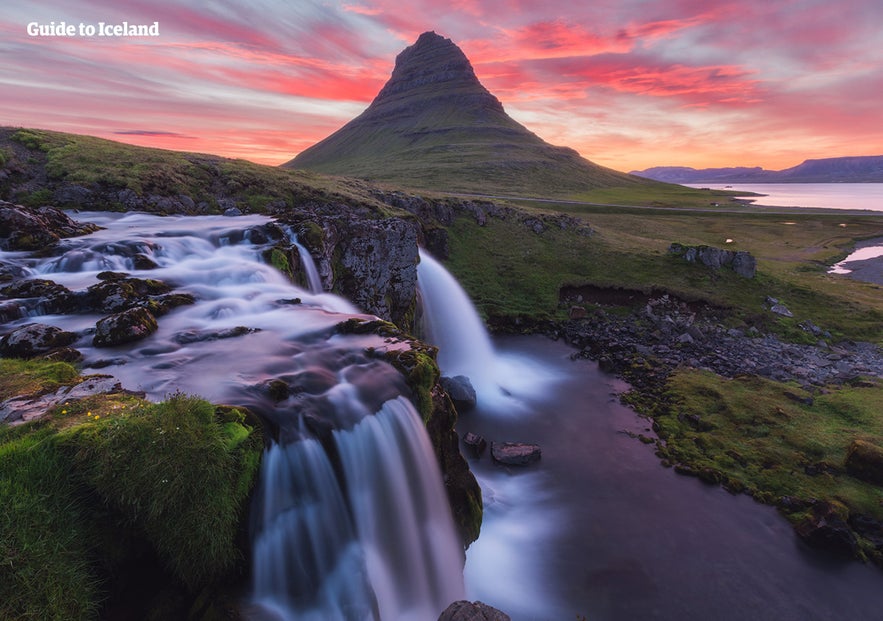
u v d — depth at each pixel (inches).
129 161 1722.4
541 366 1448.1
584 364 1456.7
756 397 1161.4
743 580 645.3
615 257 2367.1
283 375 500.4
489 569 653.3
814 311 1935.3
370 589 419.2
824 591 629.0
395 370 545.6
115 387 427.5
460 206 2694.4
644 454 949.8
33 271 788.0
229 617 309.7
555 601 606.2
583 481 861.2
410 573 500.4
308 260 1093.8
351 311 866.8
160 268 884.6
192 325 647.8
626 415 1118.4
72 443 311.6
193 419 338.6
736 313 1903.3
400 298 1387.8
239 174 1918.1
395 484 490.3
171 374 485.4
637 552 692.1
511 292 2050.9
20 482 280.8
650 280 2126.0
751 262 2183.8
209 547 315.3
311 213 1339.8
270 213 1699.1
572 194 6373.0
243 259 964.6
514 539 715.4
